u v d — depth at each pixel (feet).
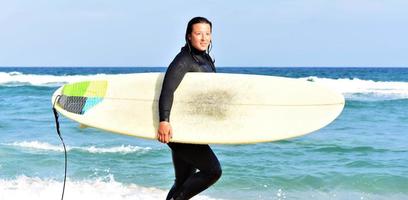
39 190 23.86
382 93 95.71
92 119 13.84
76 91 14.53
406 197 24.14
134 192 24.07
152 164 30.58
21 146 35.91
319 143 39.09
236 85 13.96
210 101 13.64
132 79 14.78
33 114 57.67
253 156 33.55
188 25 13.51
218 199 23.11
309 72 263.29
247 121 13.41
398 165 30.60
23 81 128.47
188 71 13.42
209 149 13.60
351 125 50.57
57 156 32.37
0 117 54.54
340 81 111.96
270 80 14.28
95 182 25.91
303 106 13.71
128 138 40.37
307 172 28.63
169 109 12.93
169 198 14.24
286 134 13.07
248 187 25.44
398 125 50.44
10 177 26.35
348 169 29.48
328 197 24.03
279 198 23.66
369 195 24.49
